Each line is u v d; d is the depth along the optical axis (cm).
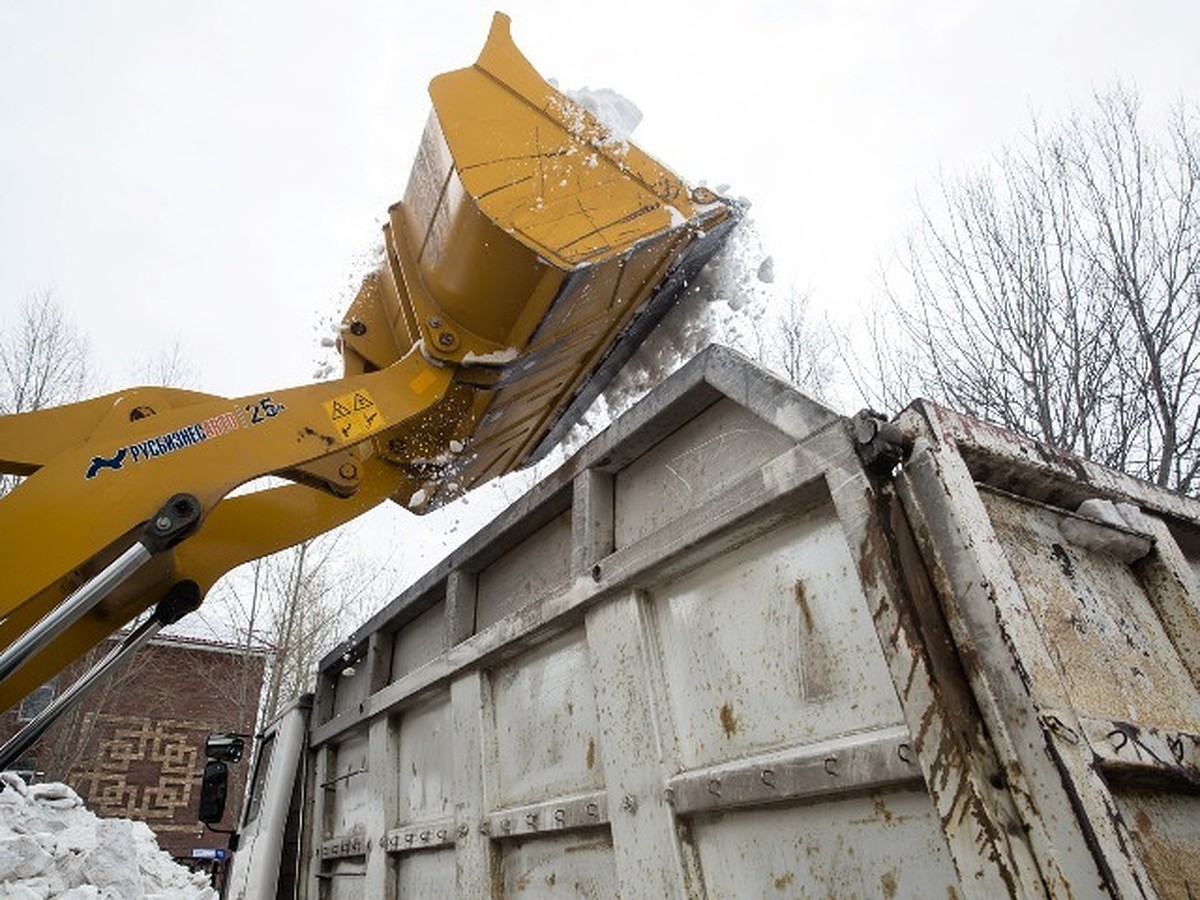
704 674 159
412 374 213
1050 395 523
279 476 217
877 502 127
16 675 188
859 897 123
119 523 162
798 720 138
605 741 171
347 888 290
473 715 224
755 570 154
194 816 1481
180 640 1570
